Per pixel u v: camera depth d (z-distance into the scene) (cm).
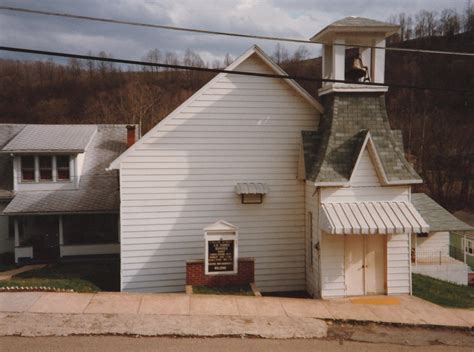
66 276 1847
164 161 1513
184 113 1520
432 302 1407
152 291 1518
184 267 1533
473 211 5181
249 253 1570
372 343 1047
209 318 1128
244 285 1418
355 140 1445
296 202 1591
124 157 1493
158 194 1515
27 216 2506
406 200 1427
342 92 1478
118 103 7812
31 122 7238
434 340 1088
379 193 1416
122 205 1498
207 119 1534
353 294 1421
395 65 7719
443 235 2302
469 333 1146
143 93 7931
